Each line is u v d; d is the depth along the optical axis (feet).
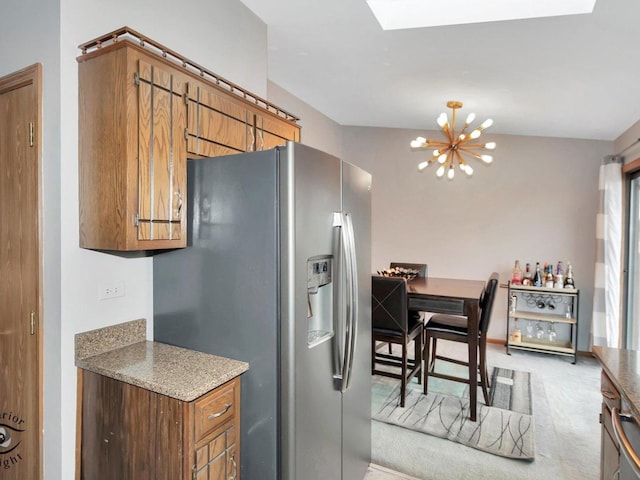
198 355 5.64
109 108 5.03
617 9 6.31
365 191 7.34
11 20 5.82
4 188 6.06
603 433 5.58
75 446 5.47
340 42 9.26
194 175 5.74
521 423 9.65
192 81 5.86
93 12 5.57
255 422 5.34
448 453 8.41
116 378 4.98
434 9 7.72
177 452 4.54
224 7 7.86
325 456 5.91
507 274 16.39
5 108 6.00
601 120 12.33
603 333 13.47
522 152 16.06
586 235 15.26
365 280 7.35
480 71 9.72
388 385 12.02
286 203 5.06
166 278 6.10
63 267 5.29
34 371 5.65
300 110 14.34
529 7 6.91
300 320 5.21
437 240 17.52
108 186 5.07
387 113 15.23
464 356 14.74
